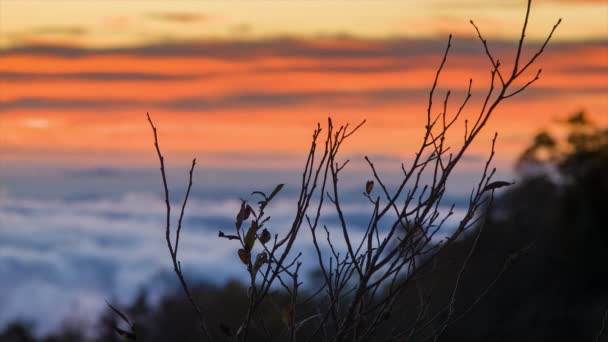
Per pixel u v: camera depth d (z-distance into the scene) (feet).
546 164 172.14
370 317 12.52
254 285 11.95
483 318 130.41
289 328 11.93
